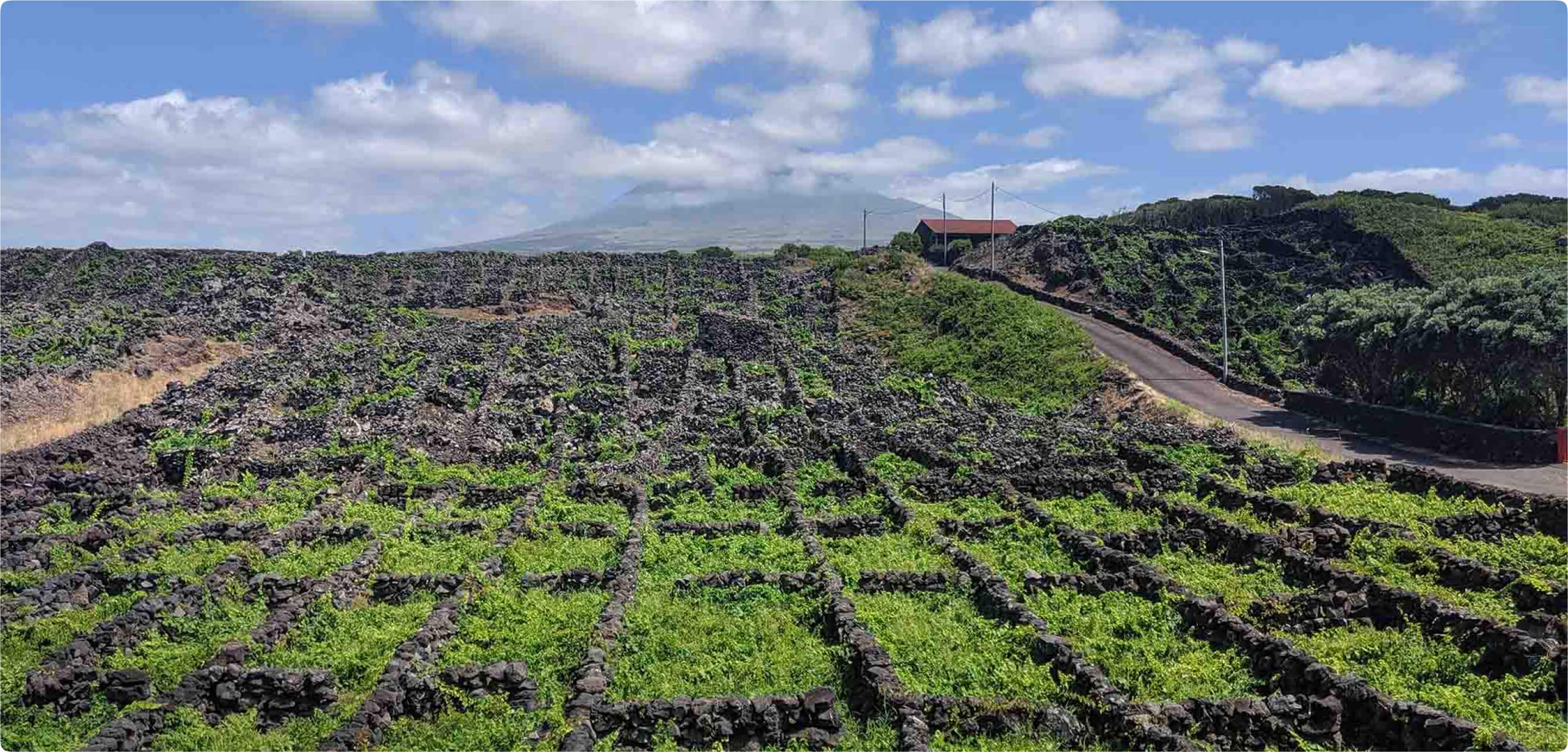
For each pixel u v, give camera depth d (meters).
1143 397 59.66
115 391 56.09
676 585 29.14
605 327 77.31
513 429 50.59
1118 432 50.22
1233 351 72.69
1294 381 65.88
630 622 26.12
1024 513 36.00
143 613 25.88
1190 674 22.91
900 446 46.28
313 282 88.44
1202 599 26.56
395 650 23.94
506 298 90.38
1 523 34.66
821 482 40.31
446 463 44.66
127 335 65.12
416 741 20.73
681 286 98.19
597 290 96.06
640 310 86.19
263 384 55.41
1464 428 46.69
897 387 62.16
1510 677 22.36
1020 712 20.83
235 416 50.84
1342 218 103.94
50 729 21.44
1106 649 24.23
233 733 21.03
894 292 91.69
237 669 22.58
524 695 22.33
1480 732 19.05
